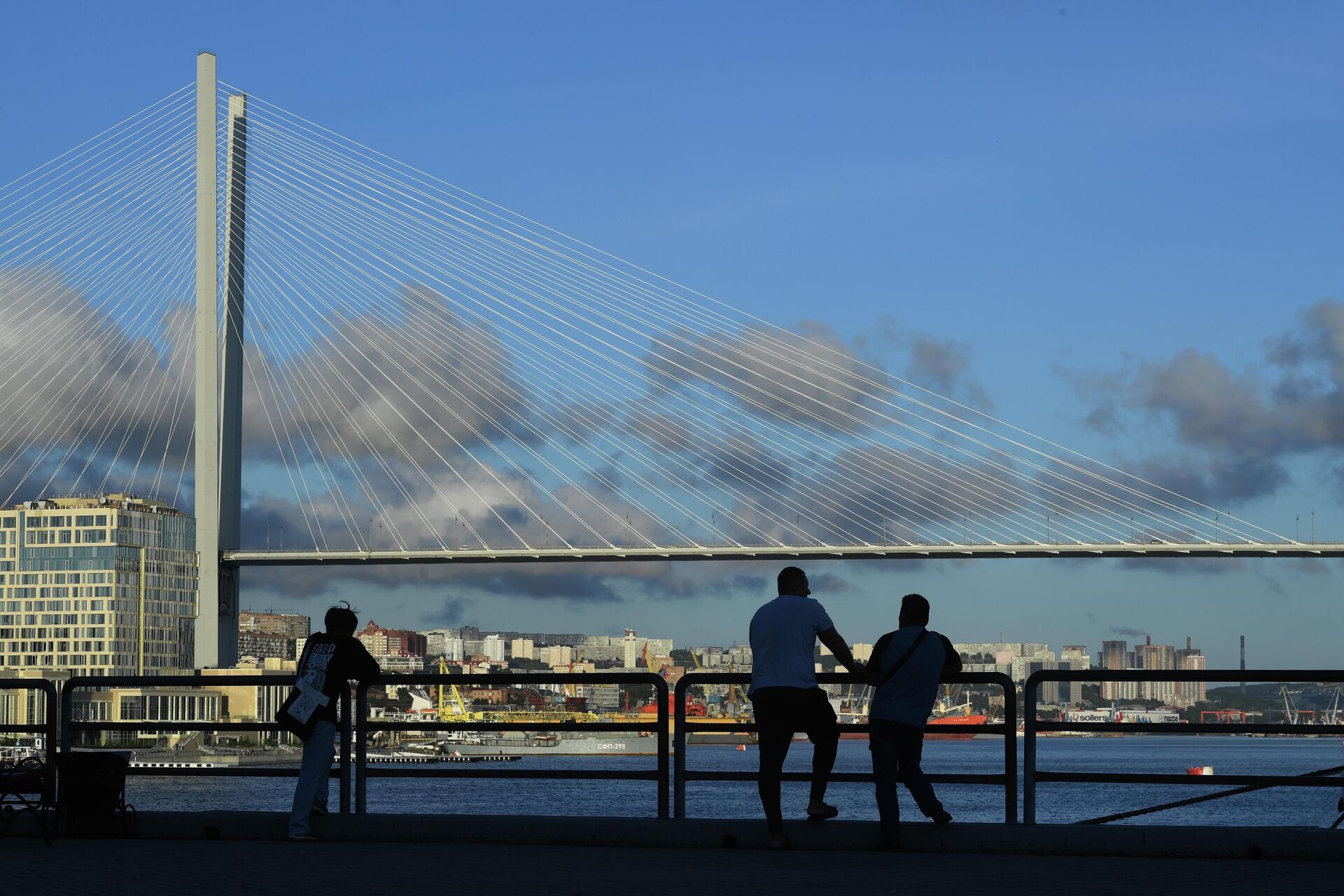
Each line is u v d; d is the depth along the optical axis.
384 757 50.03
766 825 12.73
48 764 14.39
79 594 195.00
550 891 9.80
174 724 14.17
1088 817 40.75
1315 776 12.16
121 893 9.73
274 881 10.40
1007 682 12.67
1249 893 9.65
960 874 10.73
